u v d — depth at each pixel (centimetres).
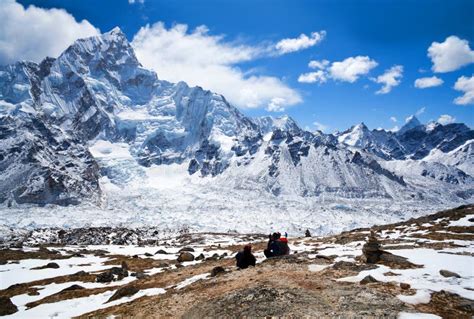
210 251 5703
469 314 1593
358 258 2695
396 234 4838
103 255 5816
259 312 1778
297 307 1778
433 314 1591
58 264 4822
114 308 2470
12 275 4181
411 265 2358
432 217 5778
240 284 2294
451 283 1952
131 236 13950
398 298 1784
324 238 5709
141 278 3434
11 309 2798
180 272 3347
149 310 2206
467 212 5300
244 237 11788
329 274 2286
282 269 2514
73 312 2616
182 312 2061
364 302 1755
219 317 1828
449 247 3066
